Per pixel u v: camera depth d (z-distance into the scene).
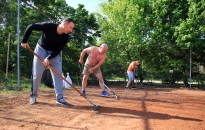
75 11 16.02
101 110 4.48
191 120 3.91
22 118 3.66
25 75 12.82
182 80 14.23
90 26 16.19
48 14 14.09
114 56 15.02
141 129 3.24
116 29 14.70
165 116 4.14
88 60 6.75
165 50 13.82
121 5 14.41
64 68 14.62
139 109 4.73
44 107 4.61
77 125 3.37
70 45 15.38
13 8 13.11
